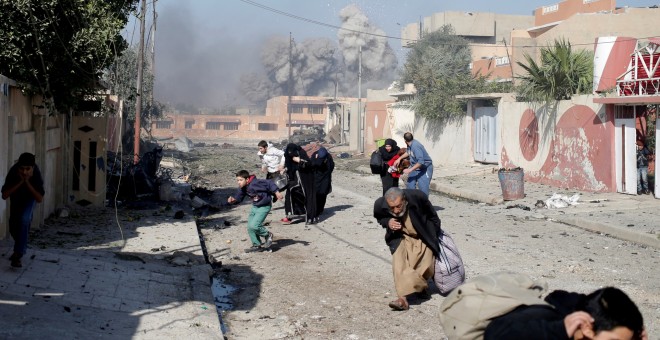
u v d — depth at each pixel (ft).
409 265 27.71
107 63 48.78
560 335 10.71
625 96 63.05
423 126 119.44
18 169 29.48
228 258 39.37
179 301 28.32
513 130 86.53
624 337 10.47
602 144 68.33
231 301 30.22
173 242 41.29
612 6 139.03
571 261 37.37
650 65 62.03
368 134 158.20
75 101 48.16
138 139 99.50
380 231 47.70
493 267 35.68
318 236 46.01
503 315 12.14
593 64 71.67
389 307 28.37
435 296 29.60
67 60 44.88
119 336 22.89
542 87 77.05
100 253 36.78
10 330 21.53
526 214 56.49
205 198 71.61
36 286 27.68
